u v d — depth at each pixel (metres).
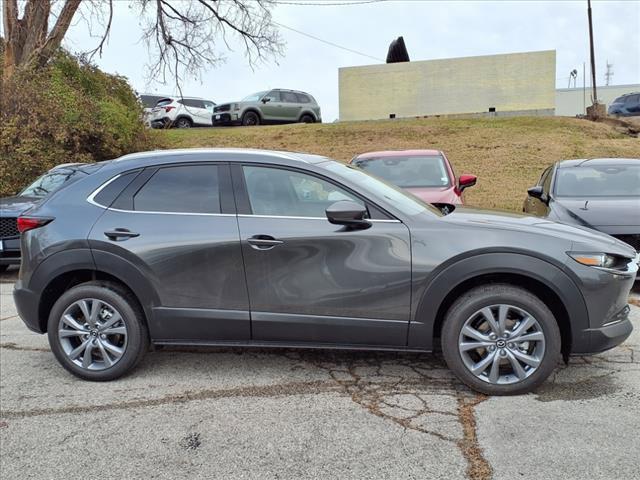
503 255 3.54
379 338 3.76
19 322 5.81
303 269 3.76
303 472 2.84
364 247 3.70
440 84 24.70
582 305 3.53
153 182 4.07
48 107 13.34
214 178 4.00
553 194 7.24
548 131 17.98
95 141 14.60
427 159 8.33
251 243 3.79
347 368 4.22
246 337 3.91
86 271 4.11
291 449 3.06
